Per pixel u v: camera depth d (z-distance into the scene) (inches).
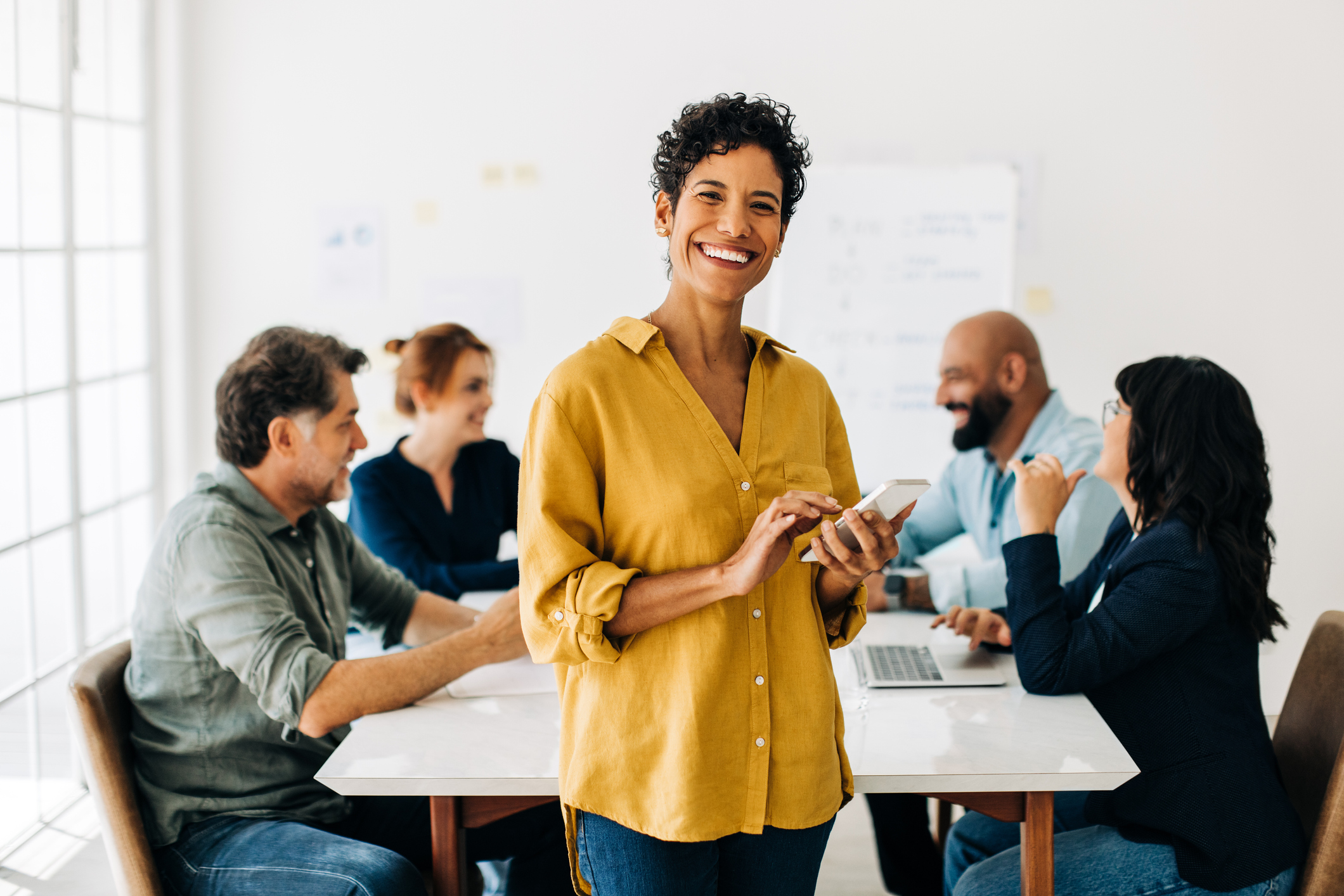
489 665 67.4
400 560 96.0
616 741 42.1
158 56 131.5
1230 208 133.9
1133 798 57.1
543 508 41.6
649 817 41.7
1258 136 132.8
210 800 60.0
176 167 133.1
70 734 110.0
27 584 103.5
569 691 44.3
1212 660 58.9
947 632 76.5
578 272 136.2
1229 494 59.6
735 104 41.8
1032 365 106.7
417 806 65.4
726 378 44.8
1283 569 138.0
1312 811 61.6
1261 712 60.1
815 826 43.6
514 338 137.4
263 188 135.0
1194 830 54.9
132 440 128.9
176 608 59.4
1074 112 132.7
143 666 59.9
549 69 133.3
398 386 101.7
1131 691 59.7
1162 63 132.0
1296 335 135.6
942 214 130.7
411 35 133.1
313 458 63.9
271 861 56.0
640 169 134.4
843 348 132.9
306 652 59.1
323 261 135.8
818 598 47.3
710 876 42.4
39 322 105.7
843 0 131.5
